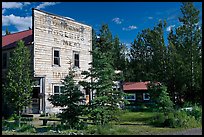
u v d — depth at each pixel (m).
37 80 25.19
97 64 15.40
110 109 15.27
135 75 60.16
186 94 30.75
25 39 27.75
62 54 27.41
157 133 13.54
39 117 22.80
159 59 38.88
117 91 15.44
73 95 15.27
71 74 15.84
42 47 25.75
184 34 33.00
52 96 15.55
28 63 20.61
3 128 15.45
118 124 17.00
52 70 26.39
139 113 24.17
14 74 19.38
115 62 62.91
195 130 14.76
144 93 45.09
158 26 41.53
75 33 28.86
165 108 18.61
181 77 30.83
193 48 31.89
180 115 17.12
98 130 13.52
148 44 54.72
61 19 27.59
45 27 26.12
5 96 19.33
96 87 15.23
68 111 15.21
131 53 61.50
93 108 14.89
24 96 19.00
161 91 19.70
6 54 26.91
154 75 34.12
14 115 20.56
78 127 14.84
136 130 14.51
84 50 29.56
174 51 32.75
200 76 30.08
